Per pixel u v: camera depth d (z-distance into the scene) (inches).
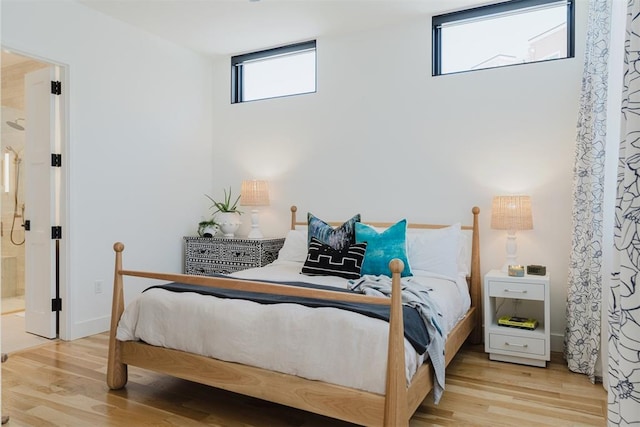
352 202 160.1
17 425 82.1
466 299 123.3
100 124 143.3
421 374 77.2
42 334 137.6
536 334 115.0
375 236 125.4
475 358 123.0
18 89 189.8
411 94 149.8
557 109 129.3
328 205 164.7
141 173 158.4
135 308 97.0
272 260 162.7
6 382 102.6
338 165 162.7
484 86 139.0
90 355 121.4
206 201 188.1
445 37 147.5
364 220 157.5
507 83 135.9
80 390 98.7
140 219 157.9
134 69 154.9
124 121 151.6
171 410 89.5
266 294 92.3
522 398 95.4
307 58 172.1
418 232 138.9
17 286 196.9
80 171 137.1
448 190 144.2
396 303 68.6
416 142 149.1
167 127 169.0
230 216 174.9
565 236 127.9
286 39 166.4
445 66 147.5
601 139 106.0
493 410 89.4
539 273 121.3
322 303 82.4
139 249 157.6
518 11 135.6
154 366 93.1
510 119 135.4
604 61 105.9
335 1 135.3
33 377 105.7
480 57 142.2
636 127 36.6
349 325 73.7
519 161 134.1
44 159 135.6
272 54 177.6
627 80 38.3
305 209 169.5
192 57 179.8
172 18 147.4
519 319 124.1
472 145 140.7
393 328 68.3
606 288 99.8
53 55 128.9
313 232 138.8
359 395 70.2
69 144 133.8
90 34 139.7
